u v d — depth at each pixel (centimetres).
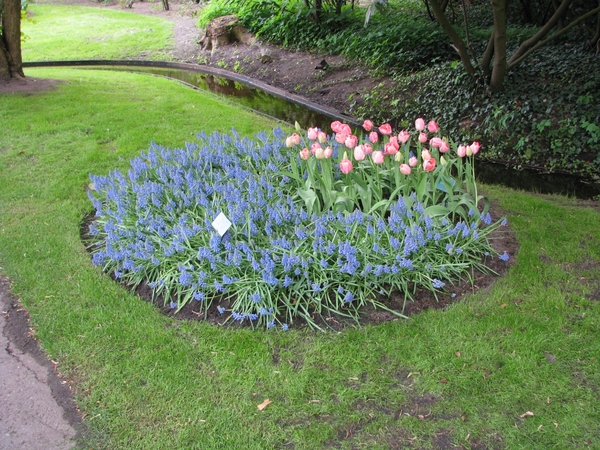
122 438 256
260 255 354
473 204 406
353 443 249
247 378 287
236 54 1239
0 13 881
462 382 279
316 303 335
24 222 463
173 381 287
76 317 339
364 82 932
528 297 345
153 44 1430
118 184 463
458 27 1043
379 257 348
